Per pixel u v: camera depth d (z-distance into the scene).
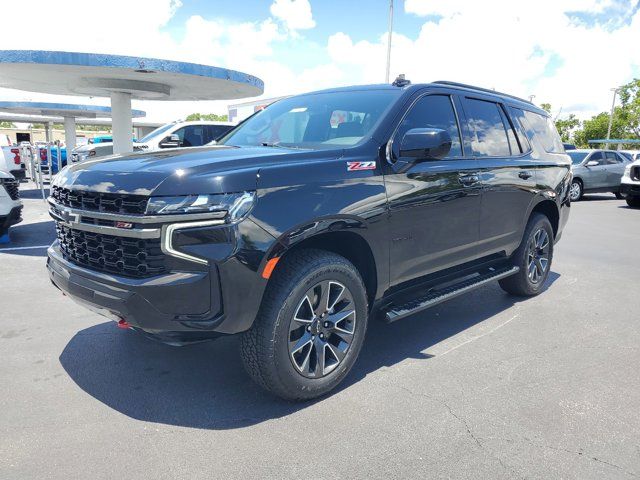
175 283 2.60
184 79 9.29
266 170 2.80
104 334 4.15
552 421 2.95
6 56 7.80
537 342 4.16
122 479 2.40
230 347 3.95
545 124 5.66
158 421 2.90
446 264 4.00
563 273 6.55
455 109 4.18
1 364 3.58
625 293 5.63
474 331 4.39
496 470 2.50
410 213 3.51
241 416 2.97
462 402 3.15
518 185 4.69
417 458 2.59
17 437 2.71
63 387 3.28
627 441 2.76
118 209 2.74
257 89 10.47
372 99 3.83
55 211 3.30
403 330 4.40
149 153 3.25
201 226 2.60
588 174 16.52
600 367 3.69
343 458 2.58
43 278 5.75
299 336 3.04
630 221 11.79
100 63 8.02
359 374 3.54
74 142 23.47
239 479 2.41
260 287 2.73
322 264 3.00
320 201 2.95
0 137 20.05
